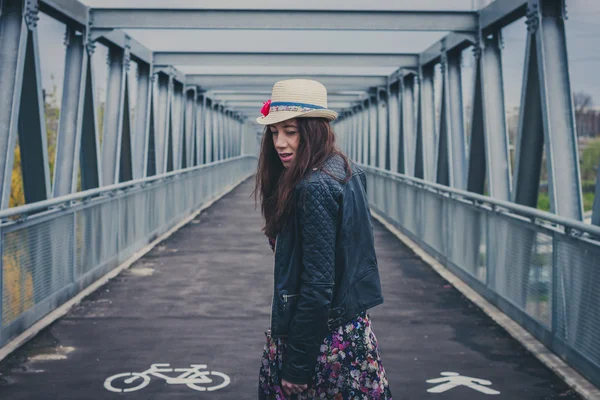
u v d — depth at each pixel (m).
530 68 7.19
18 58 7.09
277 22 10.95
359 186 2.17
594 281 4.32
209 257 9.71
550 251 5.10
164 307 6.59
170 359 4.96
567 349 4.76
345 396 2.16
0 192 6.79
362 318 2.20
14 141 7.06
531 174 7.48
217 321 6.06
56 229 6.33
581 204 6.59
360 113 25.81
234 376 4.60
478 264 7.21
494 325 5.95
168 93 16.38
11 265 5.24
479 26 9.38
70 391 4.30
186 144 19.61
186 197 15.68
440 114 11.48
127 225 9.38
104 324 5.93
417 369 4.76
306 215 2.05
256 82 19.11
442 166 11.38
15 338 5.32
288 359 2.09
